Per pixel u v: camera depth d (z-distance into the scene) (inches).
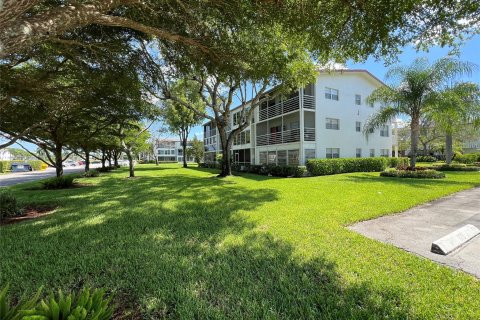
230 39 210.2
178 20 182.7
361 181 473.4
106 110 346.3
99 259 134.7
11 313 59.7
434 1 148.4
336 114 793.6
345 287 103.7
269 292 101.8
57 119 353.4
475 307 89.9
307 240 158.1
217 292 102.3
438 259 130.6
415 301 93.7
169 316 88.6
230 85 536.4
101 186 466.6
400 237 164.6
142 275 116.4
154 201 301.7
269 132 957.8
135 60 229.8
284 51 342.0
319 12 177.5
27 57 202.5
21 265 129.5
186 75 264.4
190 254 139.6
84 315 56.6
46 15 96.0
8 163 1357.0
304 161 736.3
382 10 158.2
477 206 253.1
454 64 503.8
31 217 241.0
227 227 189.2
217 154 1389.0
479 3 142.2
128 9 173.6
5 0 71.8
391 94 562.9
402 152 1665.8
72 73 234.1
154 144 1861.5
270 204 271.3
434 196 302.4
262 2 172.9
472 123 609.6
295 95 796.6
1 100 223.1
